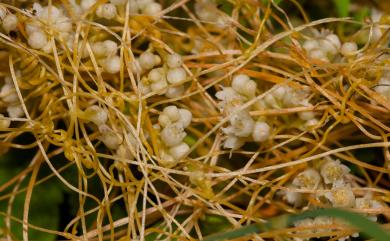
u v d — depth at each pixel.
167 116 0.18
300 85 0.19
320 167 0.18
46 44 0.18
